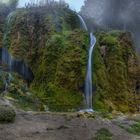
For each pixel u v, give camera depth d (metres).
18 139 18.20
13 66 38.97
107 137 21.12
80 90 34.53
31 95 32.44
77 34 38.97
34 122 21.81
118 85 37.81
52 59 37.28
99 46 40.22
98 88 35.50
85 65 35.62
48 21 41.47
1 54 41.09
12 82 33.56
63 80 35.09
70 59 35.94
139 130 24.41
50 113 24.78
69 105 33.19
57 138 19.53
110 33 43.25
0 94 30.19
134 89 38.97
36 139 18.72
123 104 36.28
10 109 21.44
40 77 36.88
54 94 34.31
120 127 24.03
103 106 34.06
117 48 39.91
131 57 40.69
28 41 40.97
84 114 25.36
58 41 38.16
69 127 21.81
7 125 20.06
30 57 39.59
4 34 42.97
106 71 38.22
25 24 42.06
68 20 44.66
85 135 20.83
